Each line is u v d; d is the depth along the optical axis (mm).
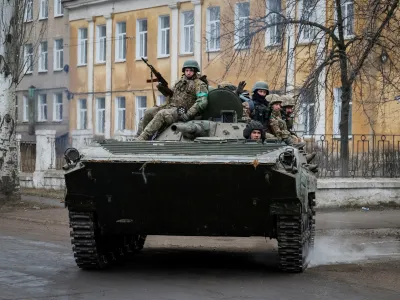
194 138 10594
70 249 12328
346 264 11047
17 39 19750
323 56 22797
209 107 11367
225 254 12328
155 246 13469
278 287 9000
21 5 19922
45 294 8430
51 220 16781
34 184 24766
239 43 24609
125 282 9281
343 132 21812
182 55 38094
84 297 8289
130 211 9695
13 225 16172
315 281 9445
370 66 22344
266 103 12461
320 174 19781
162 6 39219
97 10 43250
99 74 43469
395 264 11062
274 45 23859
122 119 42375
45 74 47469
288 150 9203
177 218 9703
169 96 11742
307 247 10961
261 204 9359
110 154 9406
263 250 12977
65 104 46125
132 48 41219
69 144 25156
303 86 21453
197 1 36594
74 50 45188
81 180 9414
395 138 21828
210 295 8469
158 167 9109
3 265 10484
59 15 46062
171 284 9164
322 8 24828
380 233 15289
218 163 8977
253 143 9539
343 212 18812
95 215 9953
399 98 20953
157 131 10906
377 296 8539
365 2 20031
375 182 20047
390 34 20641
